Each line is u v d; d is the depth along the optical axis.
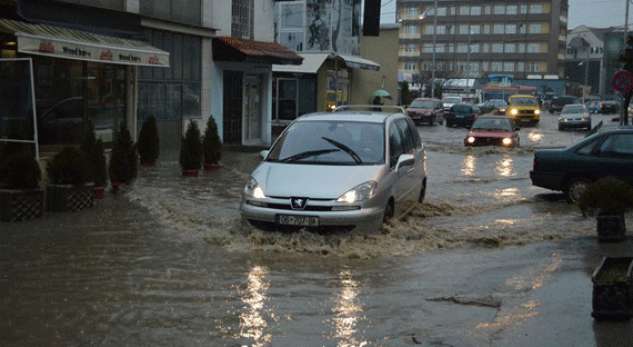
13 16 14.26
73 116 16.58
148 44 18.66
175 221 10.81
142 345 5.76
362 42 49.06
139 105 19.47
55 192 11.36
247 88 25.92
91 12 16.53
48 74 15.66
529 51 131.00
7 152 11.82
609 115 74.44
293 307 6.81
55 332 6.04
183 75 21.58
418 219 11.79
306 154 10.43
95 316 6.46
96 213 11.37
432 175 19.44
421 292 7.39
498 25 132.50
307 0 40.72
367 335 6.06
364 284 7.66
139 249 9.02
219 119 23.72
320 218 9.26
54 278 7.66
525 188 16.64
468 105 47.06
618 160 13.74
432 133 40.47
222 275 7.90
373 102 46.03
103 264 8.27
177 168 17.53
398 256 8.95
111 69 18.03
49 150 15.77
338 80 41.84
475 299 7.09
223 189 14.30
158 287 7.39
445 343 5.84
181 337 5.95
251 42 25.12
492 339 5.91
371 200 9.53
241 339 5.92
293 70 36.22
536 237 10.30
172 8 20.66
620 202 10.02
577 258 8.98
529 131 45.16
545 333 6.04
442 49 136.38
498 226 11.27
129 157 13.95
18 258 8.48
